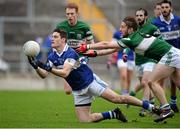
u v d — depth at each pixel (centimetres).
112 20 7056
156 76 2711
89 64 6231
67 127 2523
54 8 7575
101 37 6475
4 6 7581
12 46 6962
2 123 2752
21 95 4847
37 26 7200
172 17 3488
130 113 3269
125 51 3403
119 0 6662
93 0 6931
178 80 2745
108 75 6162
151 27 3198
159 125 2638
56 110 3475
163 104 2705
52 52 2673
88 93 2683
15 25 7181
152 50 2680
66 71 2572
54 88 6009
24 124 2695
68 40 3244
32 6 7206
